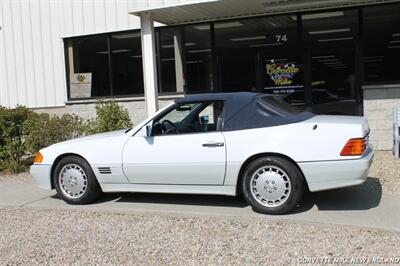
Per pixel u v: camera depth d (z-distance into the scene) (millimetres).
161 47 12719
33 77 14539
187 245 5207
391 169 8523
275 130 6125
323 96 11164
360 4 10539
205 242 5273
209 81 12266
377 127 10680
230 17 11617
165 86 12742
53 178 7277
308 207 6406
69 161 7094
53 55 14219
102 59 13609
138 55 13117
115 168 6848
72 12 13797
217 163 6305
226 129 6352
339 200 6691
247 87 11922
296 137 5996
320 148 5906
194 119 6625
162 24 12312
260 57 11742
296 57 11391
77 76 14008
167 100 12680
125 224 6074
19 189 8578
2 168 10391
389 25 10516
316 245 5051
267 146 6070
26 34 14492
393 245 4973
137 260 4840
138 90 13172
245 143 6184
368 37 10711
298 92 11422
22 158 11711
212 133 6395
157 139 6656
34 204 7320
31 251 5246
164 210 6516
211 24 12117
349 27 10844
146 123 6762
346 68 10930
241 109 6391
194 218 6168
